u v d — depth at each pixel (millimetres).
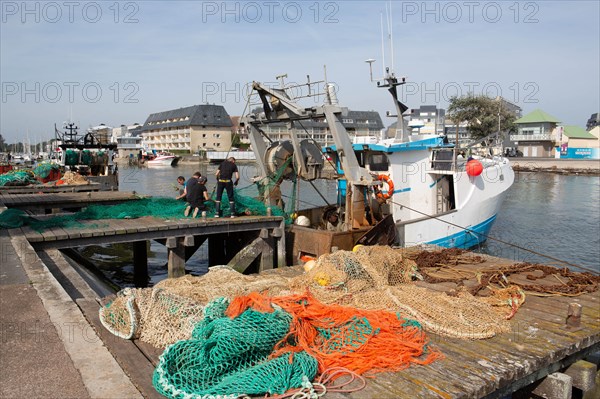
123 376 3887
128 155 87562
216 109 95875
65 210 17672
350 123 53781
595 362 6383
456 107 59125
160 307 4840
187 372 3781
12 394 3562
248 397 3568
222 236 13414
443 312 5594
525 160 64000
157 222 11016
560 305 6566
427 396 3846
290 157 12648
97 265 14391
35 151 95625
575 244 17672
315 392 3811
